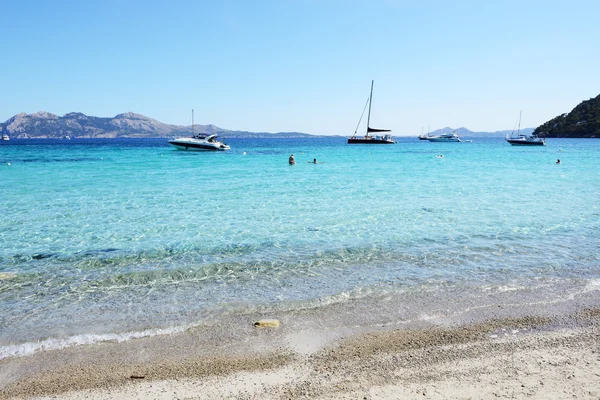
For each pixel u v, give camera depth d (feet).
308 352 19.15
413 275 29.04
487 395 15.78
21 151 220.64
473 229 41.68
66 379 17.07
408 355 18.88
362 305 24.20
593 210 51.62
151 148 269.44
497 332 21.07
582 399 15.47
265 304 24.32
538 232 40.65
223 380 16.97
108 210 50.75
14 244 36.19
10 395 16.02
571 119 617.62
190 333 20.93
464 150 254.06
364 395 15.84
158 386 16.57
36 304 24.30
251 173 98.37
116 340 20.22
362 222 44.55
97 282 27.78
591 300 24.88
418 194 64.44
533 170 111.24
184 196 61.57
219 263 31.55
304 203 55.93
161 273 29.48
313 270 30.04
